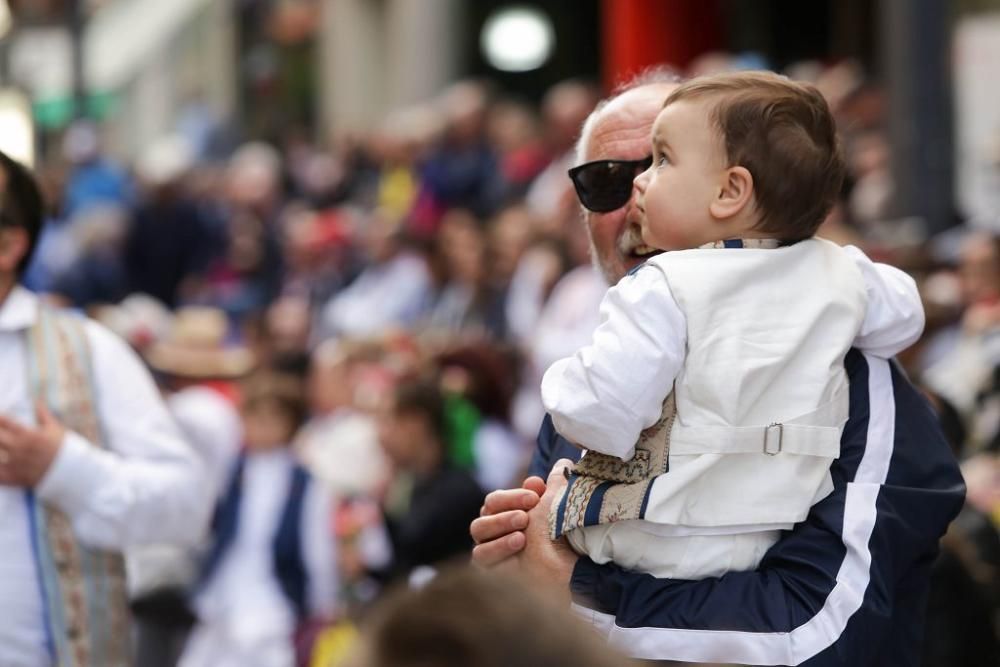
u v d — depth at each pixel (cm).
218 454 1864
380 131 4350
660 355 658
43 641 1016
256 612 1830
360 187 4238
